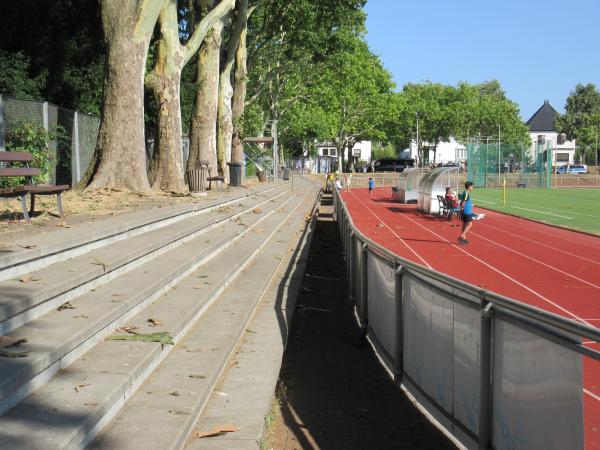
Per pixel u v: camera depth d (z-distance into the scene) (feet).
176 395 17.17
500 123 391.24
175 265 30.17
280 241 57.88
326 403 22.20
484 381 15.19
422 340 20.06
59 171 65.82
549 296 45.14
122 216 37.45
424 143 395.55
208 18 71.87
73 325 18.25
